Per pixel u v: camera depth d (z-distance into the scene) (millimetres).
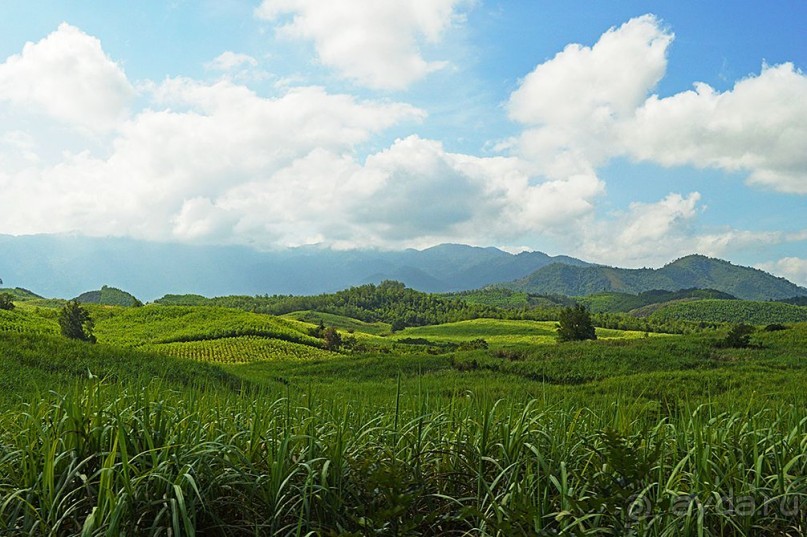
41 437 4410
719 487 4512
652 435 5469
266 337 120375
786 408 6777
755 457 4785
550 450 5055
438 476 4781
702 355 47031
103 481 3660
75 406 4508
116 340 115312
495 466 4973
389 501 4027
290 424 5211
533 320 185750
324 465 4164
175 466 4316
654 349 50000
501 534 3973
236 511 4496
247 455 4676
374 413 6500
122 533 3609
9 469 4406
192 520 3883
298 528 3793
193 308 144500
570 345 56500
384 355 64812
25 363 27062
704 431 5340
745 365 39438
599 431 5137
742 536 4137
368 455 4758
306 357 99438
